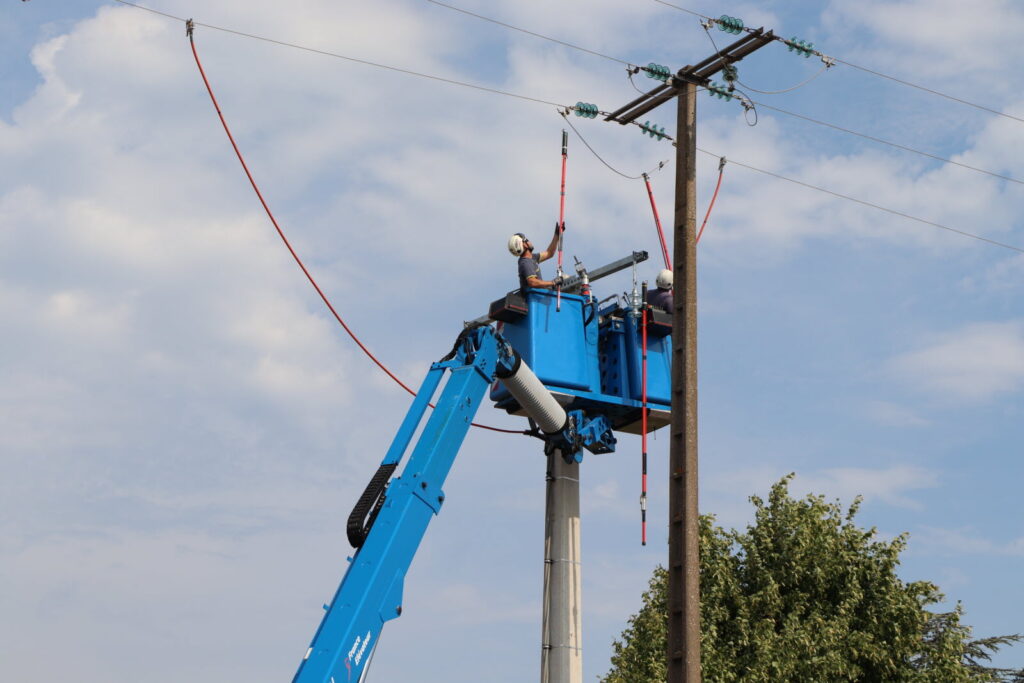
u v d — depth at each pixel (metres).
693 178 21.03
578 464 23.42
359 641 14.95
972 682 30.64
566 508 23.12
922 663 33.22
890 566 31.42
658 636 31.03
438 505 16.67
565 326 23.05
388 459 16.75
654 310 23.55
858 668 30.00
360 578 15.38
